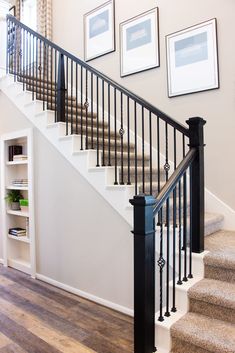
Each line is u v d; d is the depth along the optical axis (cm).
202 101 336
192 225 230
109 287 278
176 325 185
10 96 389
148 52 385
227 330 179
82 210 299
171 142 359
